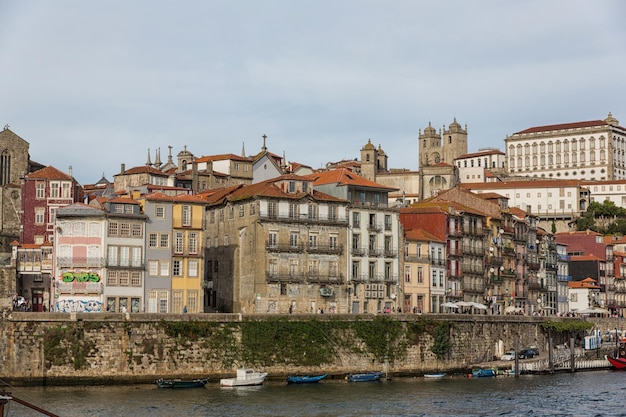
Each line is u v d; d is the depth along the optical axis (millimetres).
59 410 108688
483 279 199875
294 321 140125
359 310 169000
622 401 124438
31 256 148125
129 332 127938
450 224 190750
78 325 125875
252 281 158500
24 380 123812
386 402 120250
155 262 145000
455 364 156750
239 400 118750
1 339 123812
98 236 140625
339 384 136625
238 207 163500
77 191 171250
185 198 149125
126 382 127312
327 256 165250
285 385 134000
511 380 147750
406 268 178000
